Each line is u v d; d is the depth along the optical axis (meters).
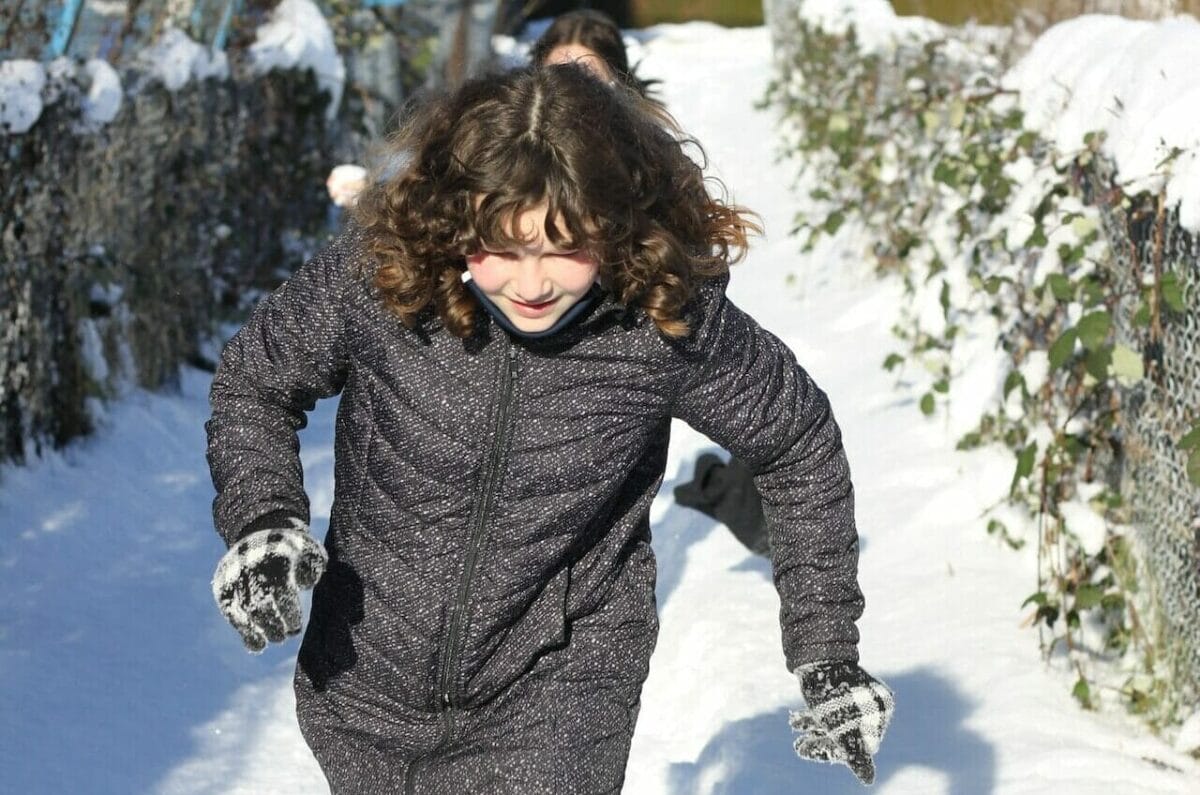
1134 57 4.84
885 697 2.83
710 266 2.74
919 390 7.85
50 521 6.35
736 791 4.17
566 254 2.51
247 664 5.26
